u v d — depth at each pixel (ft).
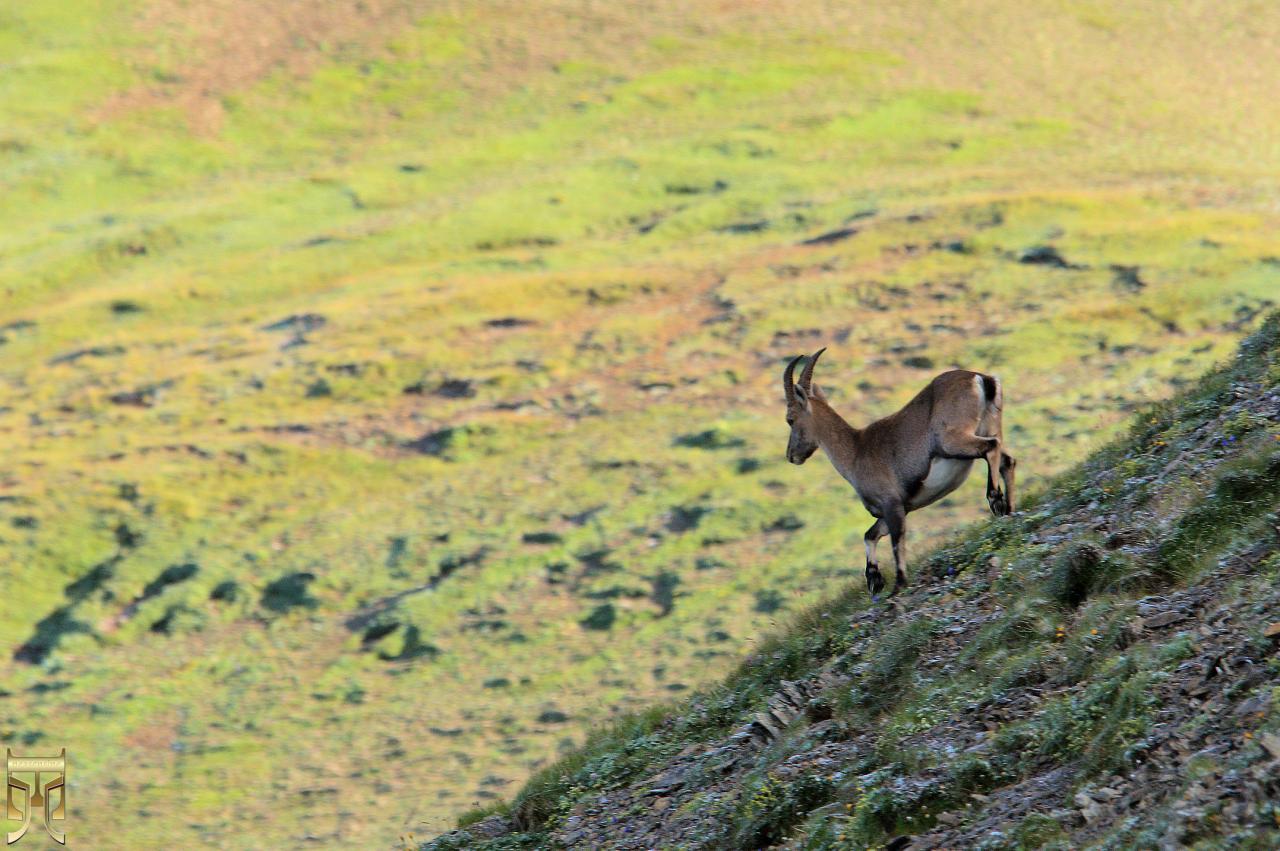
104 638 425.69
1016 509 173.78
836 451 169.17
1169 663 98.89
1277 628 93.15
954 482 160.15
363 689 382.42
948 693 122.42
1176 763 87.15
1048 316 531.50
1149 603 115.14
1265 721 84.28
